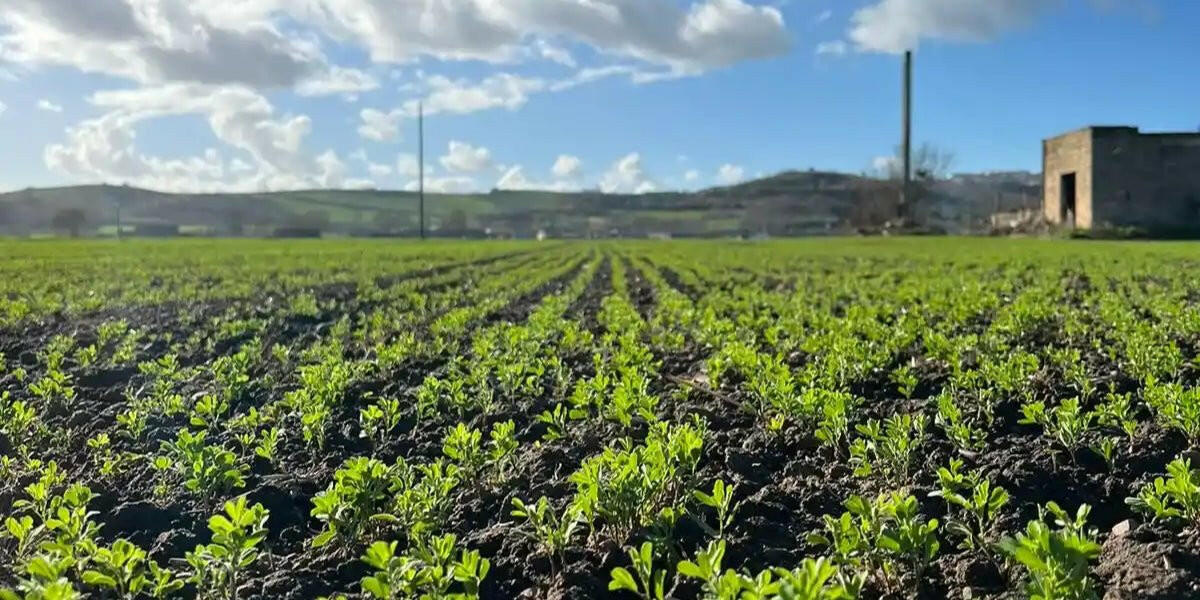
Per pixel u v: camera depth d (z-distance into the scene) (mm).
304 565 4676
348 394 8555
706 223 149125
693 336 11664
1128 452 5855
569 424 7152
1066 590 3396
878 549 4121
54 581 3680
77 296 18094
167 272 27406
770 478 5797
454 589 4215
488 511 5363
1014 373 7508
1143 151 62594
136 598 4336
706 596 3617
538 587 4383
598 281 25047
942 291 16172
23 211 138750
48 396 8008
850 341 8977
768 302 15734
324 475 6145
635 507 4699
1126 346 9234
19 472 6055
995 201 109750
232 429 7133
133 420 6941
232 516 4242
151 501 5539
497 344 10766
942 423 6262
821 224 135375
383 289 21750
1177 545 4352
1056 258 30938
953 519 4660
